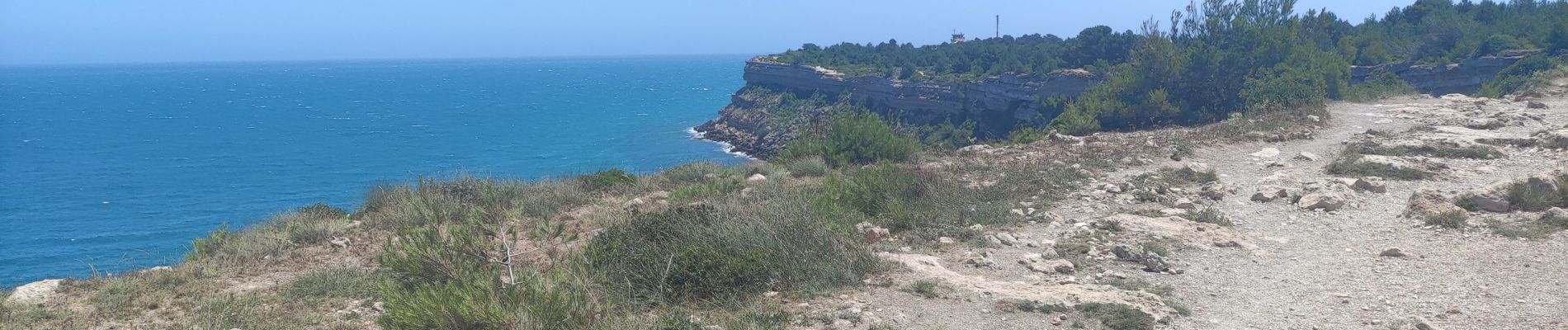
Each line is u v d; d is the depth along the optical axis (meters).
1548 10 58.09
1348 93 33.31
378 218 12.97
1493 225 10.32
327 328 7.51
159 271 9.77
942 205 12.10
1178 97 35.38
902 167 14.98
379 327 7.52
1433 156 16.66
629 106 141.62
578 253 9.25
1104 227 10.86
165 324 7.71
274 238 11.55
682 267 8.16
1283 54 35.31
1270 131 21.03
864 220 11.65
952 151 19.48
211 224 51.62
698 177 16.22
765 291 8.09
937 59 86.19
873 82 81.50
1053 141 20.41
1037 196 13.11
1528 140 17.50
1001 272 9.02
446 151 86.81
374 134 104.38
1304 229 11.10
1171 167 16.14
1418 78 50.94
